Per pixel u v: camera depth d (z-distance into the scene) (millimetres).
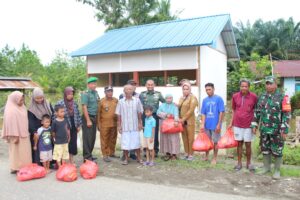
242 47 44750
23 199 5293
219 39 19859
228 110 19266
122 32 22078
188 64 16719
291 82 27203
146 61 18188
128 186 5875
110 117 7719
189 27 18859
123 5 33656
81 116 7512
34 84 21062
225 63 21500
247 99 6664
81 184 6031
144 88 18344
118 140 10391
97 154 8609
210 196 5289
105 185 5953
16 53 48750
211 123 7324
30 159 6992
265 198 5199
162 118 7676
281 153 6184
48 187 5891
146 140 7387
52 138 7016
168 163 7465
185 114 7621
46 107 7219
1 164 7730
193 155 8273
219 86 19922
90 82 7438
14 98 6828
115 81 21391
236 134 6781
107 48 19406
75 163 7734
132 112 7379
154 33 19594
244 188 5711
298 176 6445
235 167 6879
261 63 21266
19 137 6781
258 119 6512
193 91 16609
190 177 6402
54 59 44188
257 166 7258
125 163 7441
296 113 16297
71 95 7105
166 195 5363
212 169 6930
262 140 6465
